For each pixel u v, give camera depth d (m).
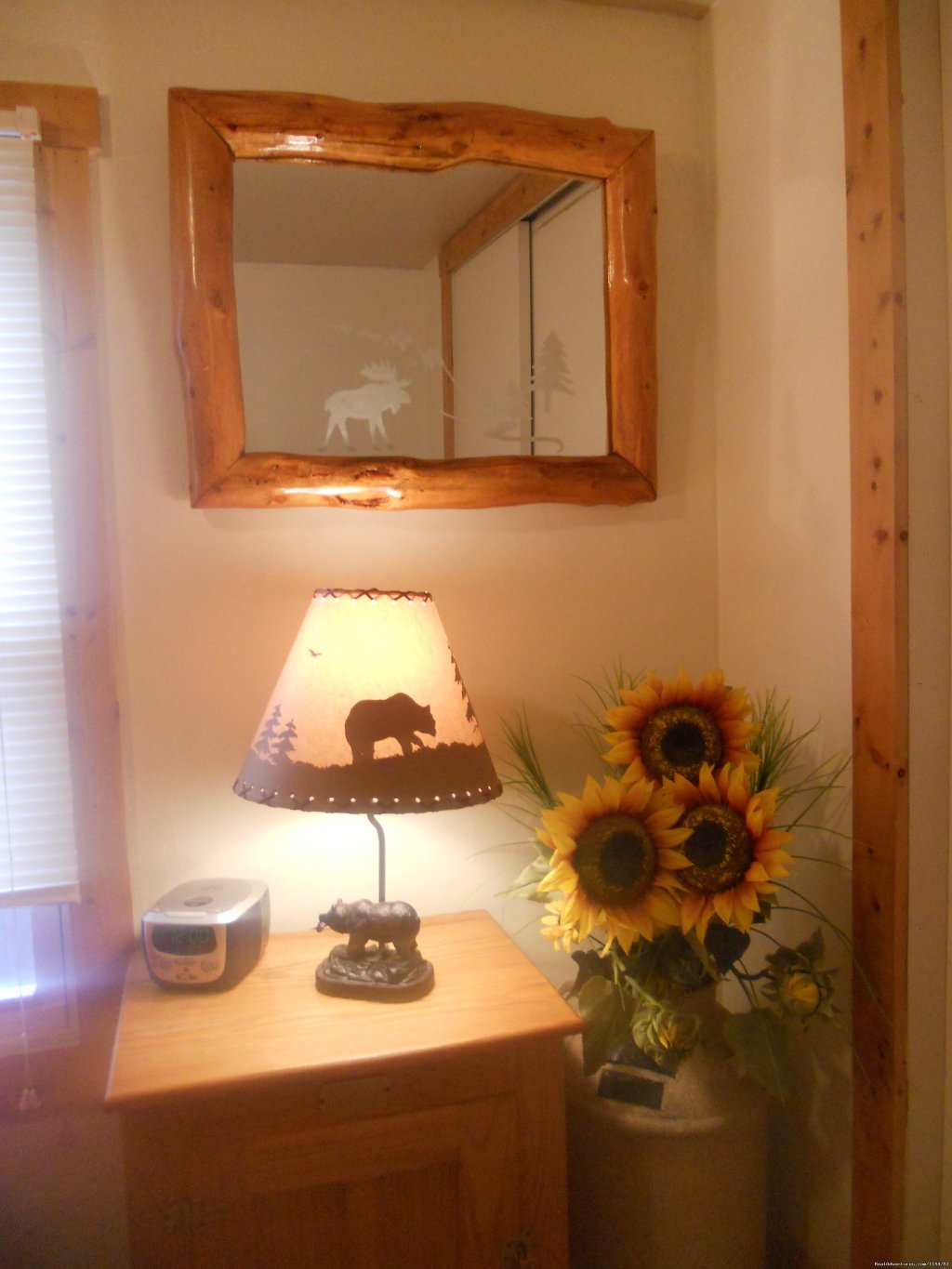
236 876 1.61
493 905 1.74
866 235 1.37
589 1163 1.44
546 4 1.71
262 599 1.61
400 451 1.62
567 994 1.52
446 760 1.31
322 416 1.59
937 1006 1.40
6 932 1.54
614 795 1.32
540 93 1.71
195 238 1.51
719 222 1.78
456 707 1.36
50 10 1.49
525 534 1.73
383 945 1.39
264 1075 1.14
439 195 1.63
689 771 1.39
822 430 1.53
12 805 1.51
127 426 1.54
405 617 1.35
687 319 1.80
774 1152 1.71
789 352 1.60
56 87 1.47
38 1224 1.55
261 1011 1.30
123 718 1.56
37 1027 1.54
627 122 1.76
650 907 1.31
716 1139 1.38
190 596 1.58
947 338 1.36
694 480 1.82
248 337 1.55
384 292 1.61
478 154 1.62
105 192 1.52
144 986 1.38
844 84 1.40
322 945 1.53
